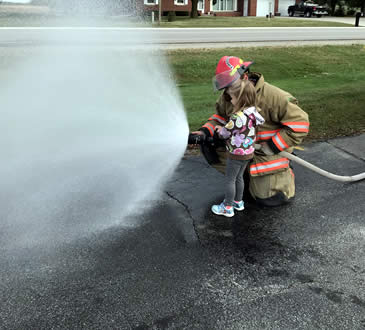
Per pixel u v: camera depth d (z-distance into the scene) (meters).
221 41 15.06
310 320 2.21
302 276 2.60
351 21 29.00
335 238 3.04
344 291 2.45
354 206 3.54
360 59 12.24
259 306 2.32
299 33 19.11
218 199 3.63
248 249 2.89
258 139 3.30
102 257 2.77
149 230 3.12
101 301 2.35
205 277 2.58
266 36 17.39
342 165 4.45
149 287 2.47
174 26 21.80
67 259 2.74
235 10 37.59
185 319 2.22
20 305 2.31
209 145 3.48
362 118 6.01
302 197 3.70
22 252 2.81
